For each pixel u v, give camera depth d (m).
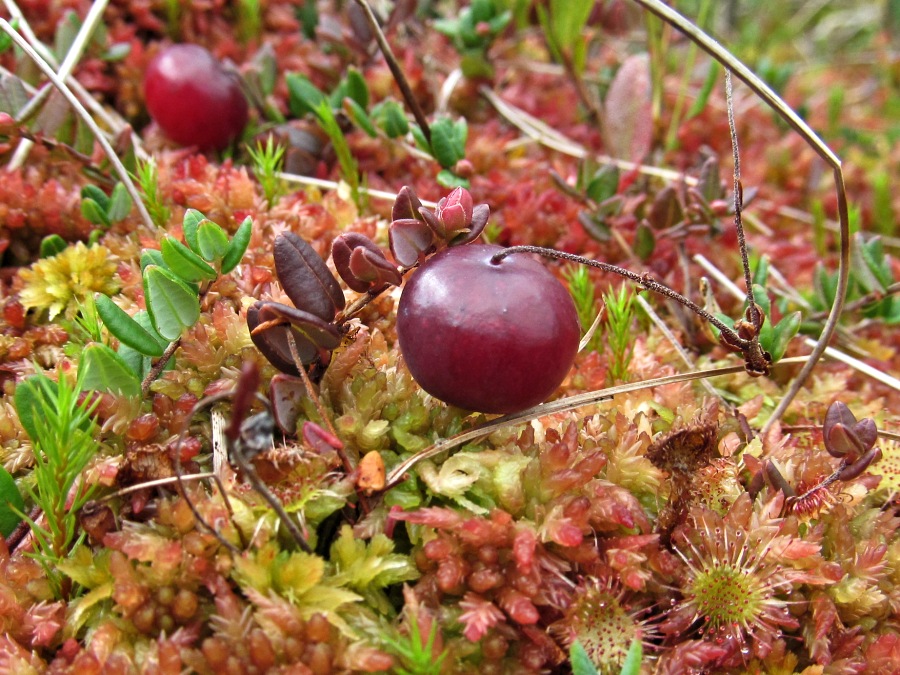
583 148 0.16
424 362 0.08
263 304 0.08
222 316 0.09
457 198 0.09
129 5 0.15
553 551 0.08
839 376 0.12
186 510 0.08
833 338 0.12
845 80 0.23
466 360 0.08
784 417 0.11
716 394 0.10
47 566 0.08
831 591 0.09
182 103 0.12
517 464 0.09
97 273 0.11
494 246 0.09
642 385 0.09
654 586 0.09
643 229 0.12
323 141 0.13
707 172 0.12
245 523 0.08
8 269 0.11
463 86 0.15
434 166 0.13
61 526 0.08
